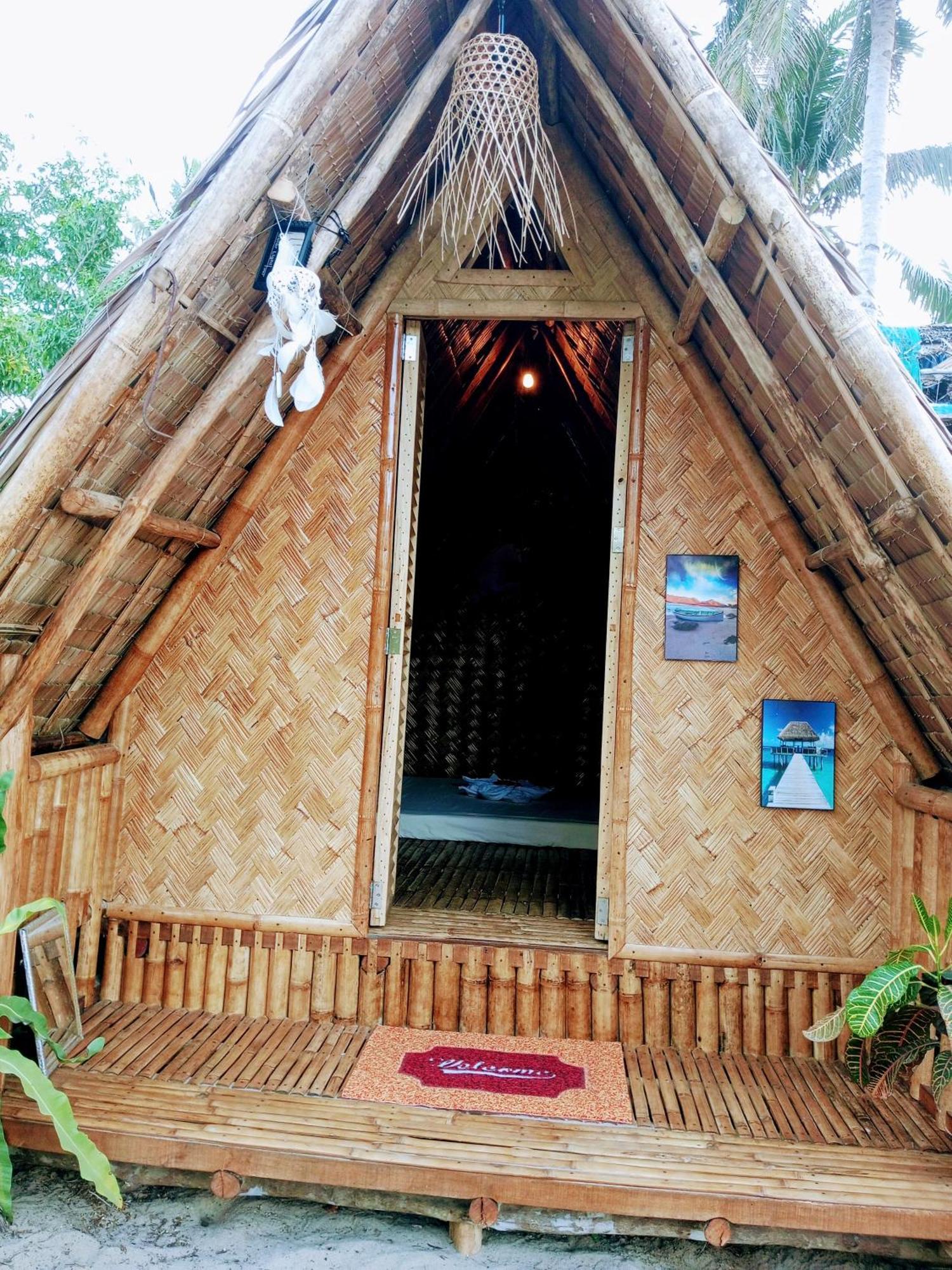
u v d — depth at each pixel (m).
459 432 6.77
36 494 2.49
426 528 7.53
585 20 2.91
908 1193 2.50
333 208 2.79
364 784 3.57
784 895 3.43
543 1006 3.47
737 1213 2.48
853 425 2.67
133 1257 2.47
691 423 3.55
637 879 3.46
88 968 3.57
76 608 2.82
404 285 3.66
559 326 5.72
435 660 7.60
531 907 3.99
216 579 3.69
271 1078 3.04
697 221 3.02
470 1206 2.56
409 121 2.80
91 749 3.47
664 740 3.49
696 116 2.52
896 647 3.10
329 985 3.53
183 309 2.64
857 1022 2.46
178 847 3.65
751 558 3.52
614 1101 2.97
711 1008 3.40
